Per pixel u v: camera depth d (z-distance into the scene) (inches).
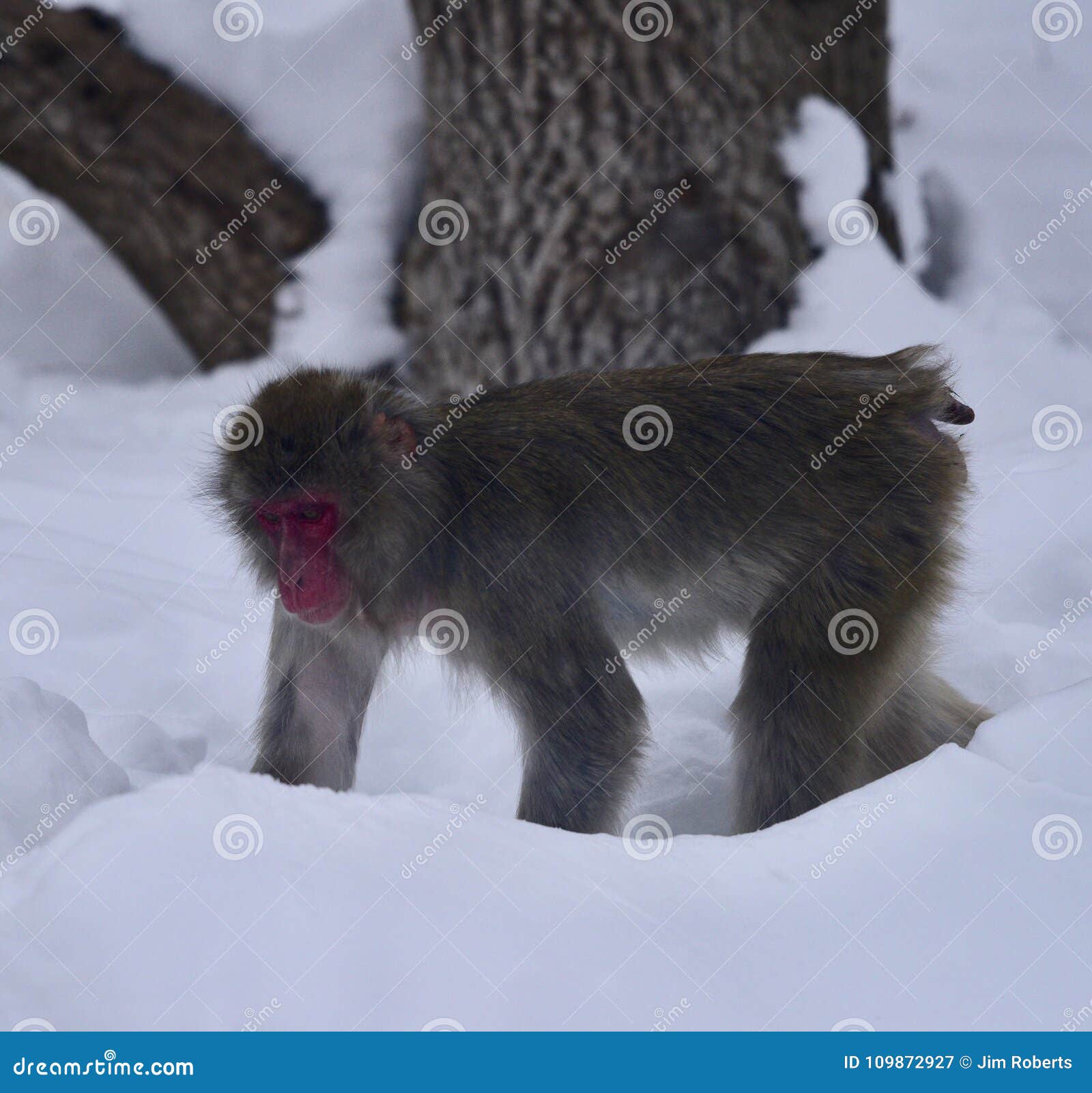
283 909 206.1
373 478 337.1
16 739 271.0
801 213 680.4
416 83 730.2
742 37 645.9
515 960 201.3
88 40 693.9
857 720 359.3
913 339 690.8
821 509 357.4
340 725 369.1
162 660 428.1
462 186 661.3
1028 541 510.6
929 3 1269.7
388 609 348.5
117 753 331.0
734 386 365.7
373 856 222.1
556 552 346.3
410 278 694.5
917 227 790.5
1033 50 1154.7
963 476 375.6
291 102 726.5
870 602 357.7
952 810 246.5
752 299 661.3
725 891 226.8
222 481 351.6
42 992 189.9
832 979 205.6
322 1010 193.0
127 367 775.7
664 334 647.8
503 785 409.7
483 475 348.5
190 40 713.0
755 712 360.2
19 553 488.1
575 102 631.2
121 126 706.2
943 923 217.6
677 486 356.5
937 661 409.4
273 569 354.9
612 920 212.8
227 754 394.9
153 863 213.3
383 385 354.0
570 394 365.7
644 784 410.6
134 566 509.4
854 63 714.8
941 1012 201.5
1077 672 444.5
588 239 641.0
